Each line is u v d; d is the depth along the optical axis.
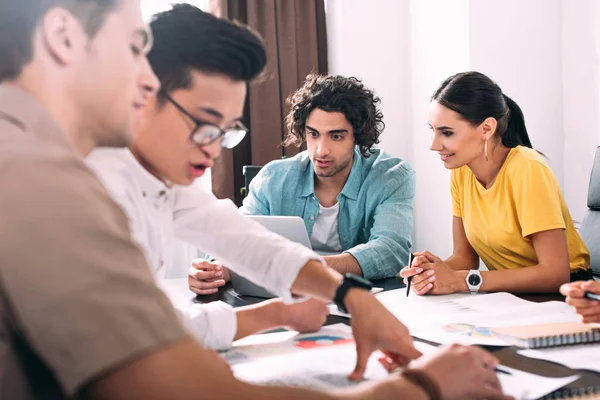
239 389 0.50
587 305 1.09
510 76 3.12
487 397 0.69
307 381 0.87
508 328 1.07
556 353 0.96
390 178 2.09
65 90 0.56
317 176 2.16
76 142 0.59
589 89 3.05
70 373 0.46
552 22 3.20
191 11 0.93
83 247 0.46
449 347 0.73
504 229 1.84
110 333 0.45
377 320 0.93
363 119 2.00
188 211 1.20
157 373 0.47
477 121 1.79
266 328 1.13
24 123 0.52
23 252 0.46
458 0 3.09
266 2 3.35
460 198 2.04
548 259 1.62
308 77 2.16
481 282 1.51
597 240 2.06
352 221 2.11
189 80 0.90
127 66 0.59
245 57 0.90
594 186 2.13
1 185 0.47
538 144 3.21
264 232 1.18
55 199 0.47
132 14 0.61
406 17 3.59
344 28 3.53
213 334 1.06
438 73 3.31
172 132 0.93
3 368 0.49
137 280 0.48
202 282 1.63
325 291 1.03
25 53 0.54
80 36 0.56
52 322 0.45
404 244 1.98
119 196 0.95
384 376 0.88
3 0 0.54
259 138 3.38
